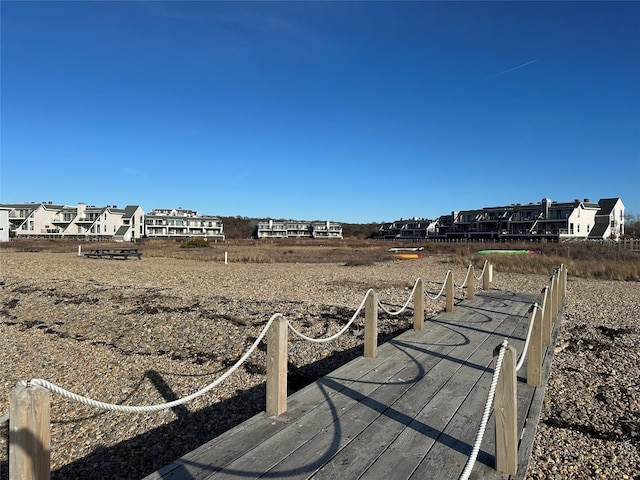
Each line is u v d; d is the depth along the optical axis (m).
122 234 84.50
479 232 83.19
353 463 3.51
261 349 9.03
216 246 60.47
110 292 14.94
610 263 23.72
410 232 106.00
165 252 41.56
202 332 10.11
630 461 4.73
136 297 13.98
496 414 3.47
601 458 4.79
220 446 3.72
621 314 12.18
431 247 52.28
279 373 4.39
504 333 8.38
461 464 3.57
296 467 3.41
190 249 49.72
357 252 47.09
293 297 15.03
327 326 10.70
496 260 28.80
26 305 13.23
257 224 122.56
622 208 74.31
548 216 72.31
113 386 7.38
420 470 3.45
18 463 2.43
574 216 68.94
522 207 78.12
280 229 121.62
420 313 8.52
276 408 4.39
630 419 5.75
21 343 9.66
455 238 89.00
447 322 9.35
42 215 83.19
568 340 9.50
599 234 70.31
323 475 3.32
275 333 4.39
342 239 109.62
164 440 5.62
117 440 5.63
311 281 19.80
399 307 13.11
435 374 5.85
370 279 20.70
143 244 63.34
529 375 5.42
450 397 5.04
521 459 3.65
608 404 6.22
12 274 21.45
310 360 8.47
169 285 18.20
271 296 15.21
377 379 5.59
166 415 6.29
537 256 30.41
